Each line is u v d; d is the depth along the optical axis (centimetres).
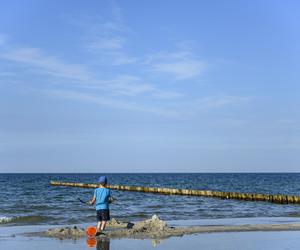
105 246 1249
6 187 8138
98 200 1512
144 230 1567
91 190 7106
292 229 1672
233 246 1257
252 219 2308
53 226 1919
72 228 1568
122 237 1425
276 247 1241
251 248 1221
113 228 1620
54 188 7838
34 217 2278
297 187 8919
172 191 5941
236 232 1578
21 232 1596
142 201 4347
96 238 1404
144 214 2622
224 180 13462
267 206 3772
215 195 5256
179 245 1271
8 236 1461
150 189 6419
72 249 1204
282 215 2678
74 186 8594
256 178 15800
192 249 1203
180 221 2148
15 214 2694
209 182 11762
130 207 3397
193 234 1515
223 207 3562
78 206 3353
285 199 4234
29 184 9681
